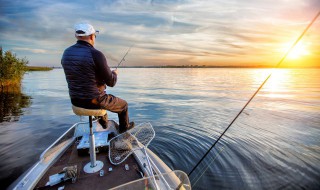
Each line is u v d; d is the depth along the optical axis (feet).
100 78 6.91
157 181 6.57
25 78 128.26
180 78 143.54
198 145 18.47
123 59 10.09
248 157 15.94
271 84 91.25
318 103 39.50
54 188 7.10
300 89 68.44
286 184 12.41
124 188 5.25
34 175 7.61
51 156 9.16
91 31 6.50
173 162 15.31
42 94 54.29
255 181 12.69
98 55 6.46
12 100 44.14
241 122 25.95
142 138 10.18
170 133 21.75
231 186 12.22
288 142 19.01
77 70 6.34
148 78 142.51
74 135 12.06
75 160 9.17
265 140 19.57
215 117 28.91
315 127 23.44
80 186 7.25
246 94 55.21
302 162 15.05
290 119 27.17
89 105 6.78
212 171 13.93
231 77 159.12
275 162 15.10
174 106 37.73
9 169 14.30
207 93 57.82
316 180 12.78
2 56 61.26
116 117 29.48
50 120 27.63
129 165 8.68
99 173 8.04
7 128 23.85
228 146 18.13
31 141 19.79
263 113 30.94
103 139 10.21
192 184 12.45
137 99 46.60
